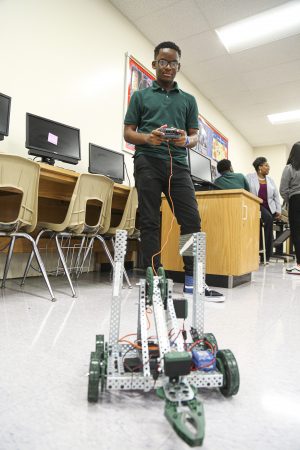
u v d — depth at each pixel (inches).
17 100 92.0
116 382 25.1
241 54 159.8
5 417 23.7
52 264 106.6
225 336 45.1
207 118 208.7
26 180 63.5
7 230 63.4
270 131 264.2
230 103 215.0
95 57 119.6
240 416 24.8
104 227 86.0
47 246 100.8
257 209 109.5
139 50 143.0
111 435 21.9
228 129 244.7
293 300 74.5
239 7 128.3
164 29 142.3
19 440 21.2
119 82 131.2
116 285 30.1
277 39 147.3
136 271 124.4
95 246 120.5
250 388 29.6
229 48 156.0
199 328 31.8
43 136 90.7
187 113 66.4
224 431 22.7
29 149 86.9
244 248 93.4
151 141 52.7
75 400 26.4
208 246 92.9
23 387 28.4
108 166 113.2
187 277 77.4
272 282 106.3
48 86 101.7
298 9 129.0
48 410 24.8
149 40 149.8
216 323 51.9
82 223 77.6
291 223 130.6
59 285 85.4
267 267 162.9
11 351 36.8
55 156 93.0
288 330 48.9
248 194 94.1
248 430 22.9
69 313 55.2
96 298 69.2
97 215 115.8
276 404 26.8
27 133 86.4
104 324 49.1
